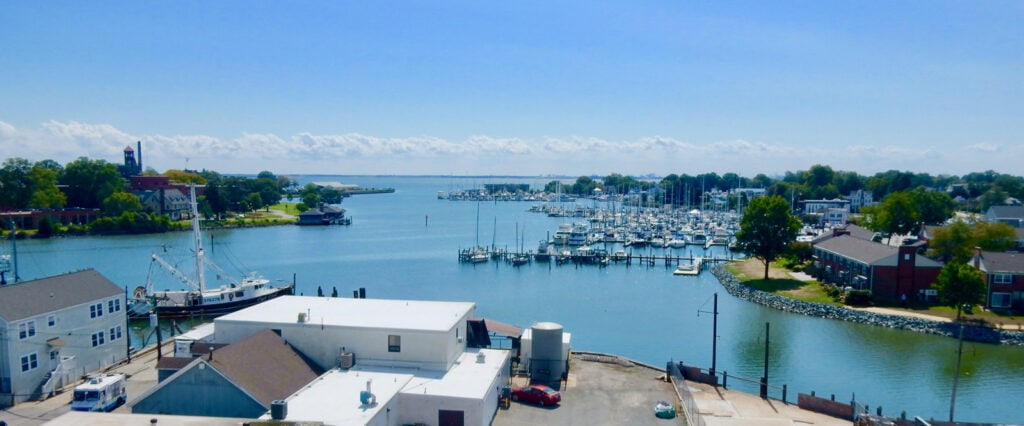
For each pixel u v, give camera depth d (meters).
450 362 44.59
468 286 118.69
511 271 136.25
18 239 169.00
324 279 125.88
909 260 89.31
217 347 44.41
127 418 27.58
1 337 46.56
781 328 83.50
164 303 86.31
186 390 36.16
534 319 91.38
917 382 61.69
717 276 127.12
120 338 58.47
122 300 58.81
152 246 162.62
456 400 37.81
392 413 37.50
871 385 60.97
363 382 40.09
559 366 49.50
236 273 131.00
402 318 47.47
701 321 88.94
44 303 50.38
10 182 183.00
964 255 97.88
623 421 41.47
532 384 48.53
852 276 98.38
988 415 53.62
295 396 37.31
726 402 46.44
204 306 85.81
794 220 111.69
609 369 53.38
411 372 43.00
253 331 46.03
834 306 90.56
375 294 111.19
